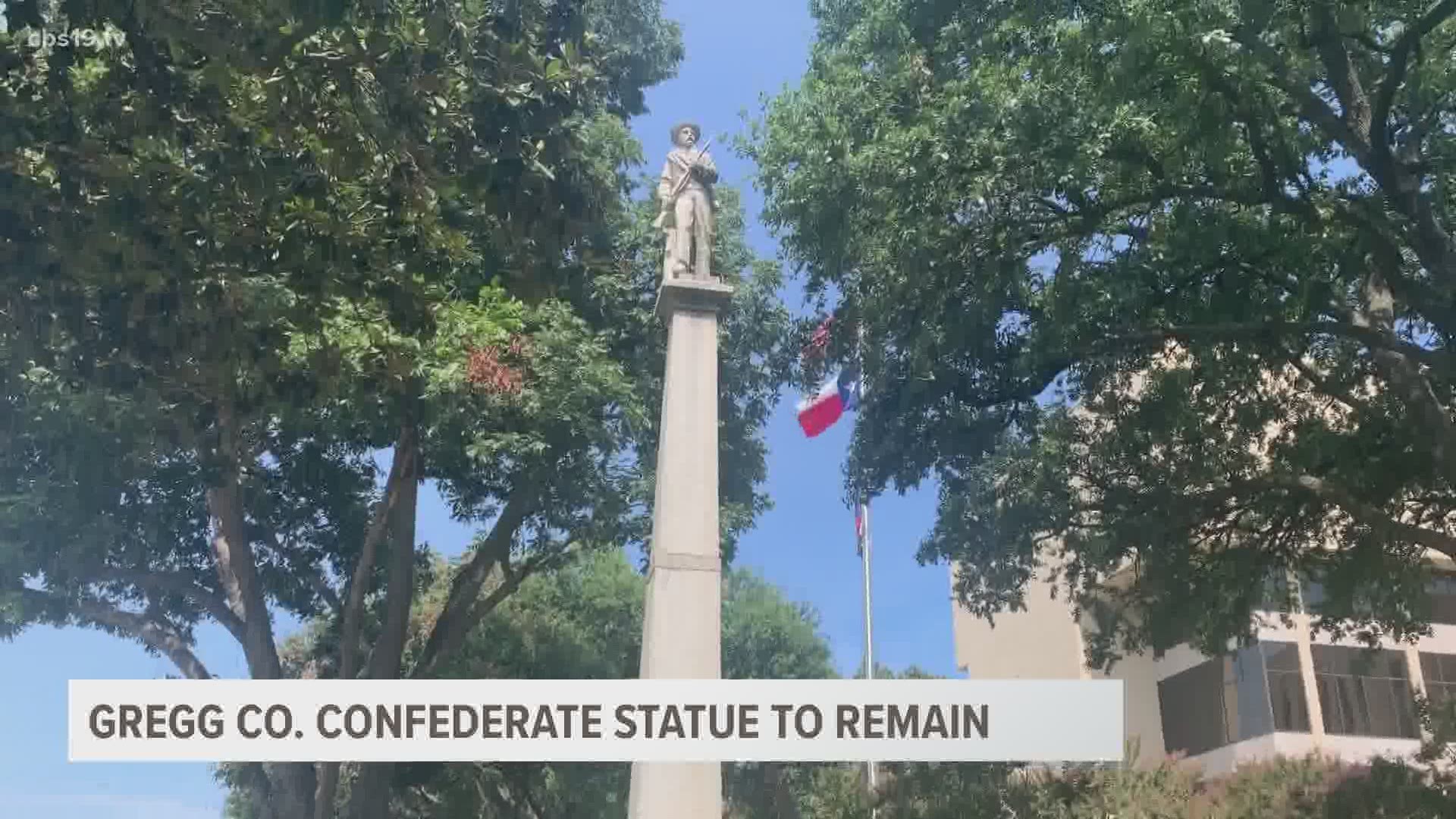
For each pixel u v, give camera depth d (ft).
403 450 55.21
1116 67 34.32
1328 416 55.77
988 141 37.73
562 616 88.58
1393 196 37.32
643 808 26.48
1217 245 38.09
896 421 48.65
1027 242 41.22
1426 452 44.52
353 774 75.36
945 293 42.16
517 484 56.85
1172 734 95.14
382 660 53.83
